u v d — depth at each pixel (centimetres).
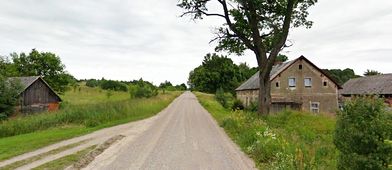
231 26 2684
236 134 1822
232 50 2869
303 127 2047
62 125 2527
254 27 2628
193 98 8069
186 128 2227
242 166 1127
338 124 823
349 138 782
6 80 3994
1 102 3859
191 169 1093
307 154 1142
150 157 1280
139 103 3766
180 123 2567
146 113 3444
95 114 2755
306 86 4403
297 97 4369
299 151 973
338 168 815
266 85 2697
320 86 4431
